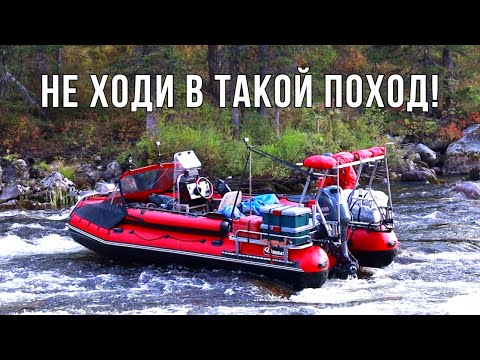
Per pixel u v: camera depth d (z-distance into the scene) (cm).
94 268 1311
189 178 1359
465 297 1109
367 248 1248
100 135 2705
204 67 2980
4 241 1554
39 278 1255
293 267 1135
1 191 2145
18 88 2708
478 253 1396
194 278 1213
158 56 2466
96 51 2994
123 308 1062
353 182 1283
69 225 1354
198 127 2497
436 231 1593
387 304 1072
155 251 1254
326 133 2623
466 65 3225
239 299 1100
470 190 2058
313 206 1159
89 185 2298
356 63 3158
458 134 2784
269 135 2508
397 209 1867
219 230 1209
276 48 2583
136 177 1375
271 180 2288
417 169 2531
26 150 2584
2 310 1060
